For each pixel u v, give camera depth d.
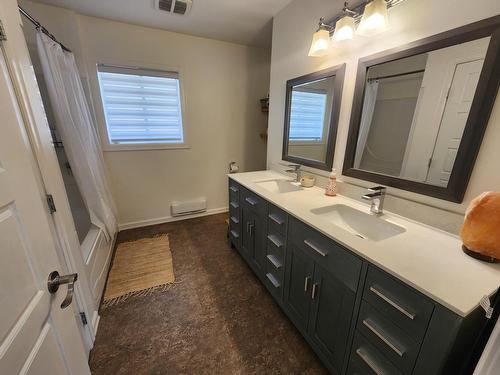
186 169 3.04
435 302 0.67
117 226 2.70
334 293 1.08
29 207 0.62
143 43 2.44
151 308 1.64
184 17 2.18
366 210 1.36
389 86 1.22
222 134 3.13
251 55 3.00
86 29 2.20
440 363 0.68
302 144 1.98
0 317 0.49
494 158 0.88
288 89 2.03
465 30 0.90
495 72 0.83
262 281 1.84
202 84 2.83
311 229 1.18
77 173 1.73
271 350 1.34
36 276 0.62
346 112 1.51
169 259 2.25
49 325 0.66
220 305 1.68
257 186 1.87
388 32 1.20
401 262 0.83
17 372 0.51
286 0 1.89
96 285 1.62
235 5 1.96
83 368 0.84
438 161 1.05
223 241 2.61
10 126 0.59
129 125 2.63
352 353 1.01
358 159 1.46
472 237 0.84
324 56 1.63
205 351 1.33
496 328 0.40
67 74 1.71
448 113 0.99
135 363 1.26
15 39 0.86
